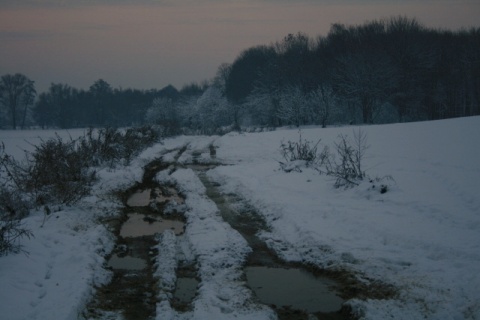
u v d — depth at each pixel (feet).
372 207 30.71
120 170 49.42
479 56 182.09
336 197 34.71
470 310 17.26
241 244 26.66
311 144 67.87
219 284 21.25
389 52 184.24
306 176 43.19
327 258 23.85
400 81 179.11
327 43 215.51
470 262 20.90
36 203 32.40
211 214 33.24
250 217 33.40
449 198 30.48
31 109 312.09
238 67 262.88
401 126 78.79
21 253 23.09
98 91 333.62
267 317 18.15
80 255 23.81
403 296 18.99
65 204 32.65
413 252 22.99
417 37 188.85
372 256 22.97
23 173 39.27
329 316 18.74
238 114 206.08
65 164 38.73
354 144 61.72
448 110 190.90
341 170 39.50
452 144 50.75
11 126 307.37
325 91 162.61
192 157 70.74
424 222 26.66
